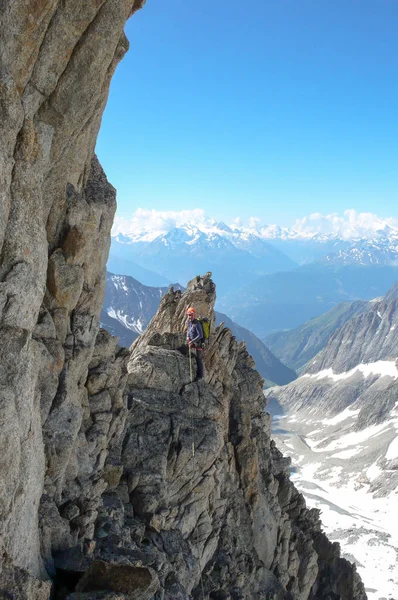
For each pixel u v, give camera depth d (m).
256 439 38.78
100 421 22.08
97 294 20.52
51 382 18.05
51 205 17.73
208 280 44.12
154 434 26.95
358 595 42.00
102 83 16.56
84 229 18.78
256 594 30.48
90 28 15.23
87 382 22.25
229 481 33.16
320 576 42.53
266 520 34.75
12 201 13.46
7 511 12.61
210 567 27.73
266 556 33.88
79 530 18.58
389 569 116.19
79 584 14.70
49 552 16.42
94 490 20.42
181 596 20.19
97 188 20.52
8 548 12.79
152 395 29.20
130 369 29.67
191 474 27.11
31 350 14.44
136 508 24.16
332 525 151.62
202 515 27.66
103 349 22.92
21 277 13.59
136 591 14.43
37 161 14.41
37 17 13.67
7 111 12.95
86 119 16.86
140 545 22.22
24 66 14.06
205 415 29.80
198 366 31.36
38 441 14.88
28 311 14.08
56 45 14.83
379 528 150.75
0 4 12.97
